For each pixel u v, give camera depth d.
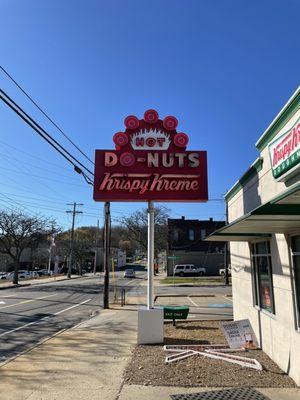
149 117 11.83
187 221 72.38
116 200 11.51
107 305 21.34
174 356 8.73
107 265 21.81
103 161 11.62
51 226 57.47
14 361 8.77
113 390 6.60
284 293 7.78
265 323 9.17
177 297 28.39
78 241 92.75
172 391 6.51
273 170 8.24
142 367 8.01
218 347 9.78
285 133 7.44
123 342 11.05
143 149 11.68
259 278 10.02
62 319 17.25
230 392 6.43
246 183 11.14
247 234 9.20
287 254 7.63
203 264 70.75
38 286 45.25
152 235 11.37
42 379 7.30
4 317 17.80
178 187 11.51
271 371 7.65
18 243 49.00
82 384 6.96
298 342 6.93
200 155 11.67
